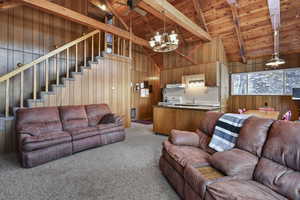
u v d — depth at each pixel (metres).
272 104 5.52
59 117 3.59
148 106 8.73
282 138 1.47
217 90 5.62
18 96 4.48
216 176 1.54
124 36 5.09
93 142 3.51
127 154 3.24
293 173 1.30
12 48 4.34
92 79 4.93
